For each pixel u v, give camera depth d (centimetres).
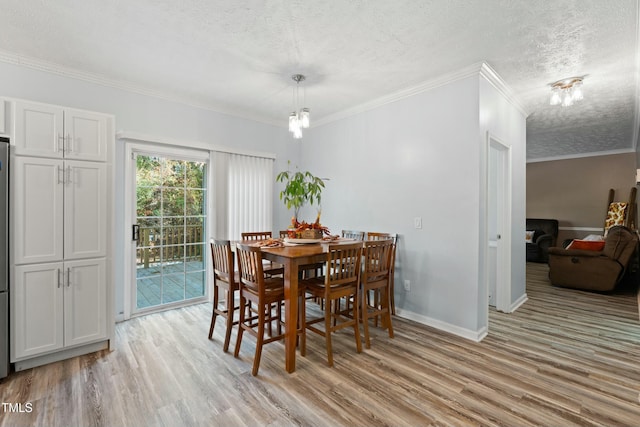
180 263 380
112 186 263
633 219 619
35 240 229
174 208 376
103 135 259
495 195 384
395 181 354
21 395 196
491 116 309
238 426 170
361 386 209
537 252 698
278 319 289
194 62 284
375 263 279
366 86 335
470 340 284
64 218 240
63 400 191
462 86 296
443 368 233
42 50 263
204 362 241
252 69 297
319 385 210
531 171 776
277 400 193
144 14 213
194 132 381
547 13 208
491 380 217
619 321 337
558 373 227
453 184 302
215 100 380
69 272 242
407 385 210
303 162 488
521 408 187
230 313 259
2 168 212
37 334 229
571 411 184
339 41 247
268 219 449
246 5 203
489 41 244
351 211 407
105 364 237
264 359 247
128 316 334
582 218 707
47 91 288
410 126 340
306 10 208
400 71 299
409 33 235
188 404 189
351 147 407
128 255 334
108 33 237
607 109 404
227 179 408
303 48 259
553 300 418
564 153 707
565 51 258
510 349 266
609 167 674
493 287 385
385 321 300
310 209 471
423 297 327
